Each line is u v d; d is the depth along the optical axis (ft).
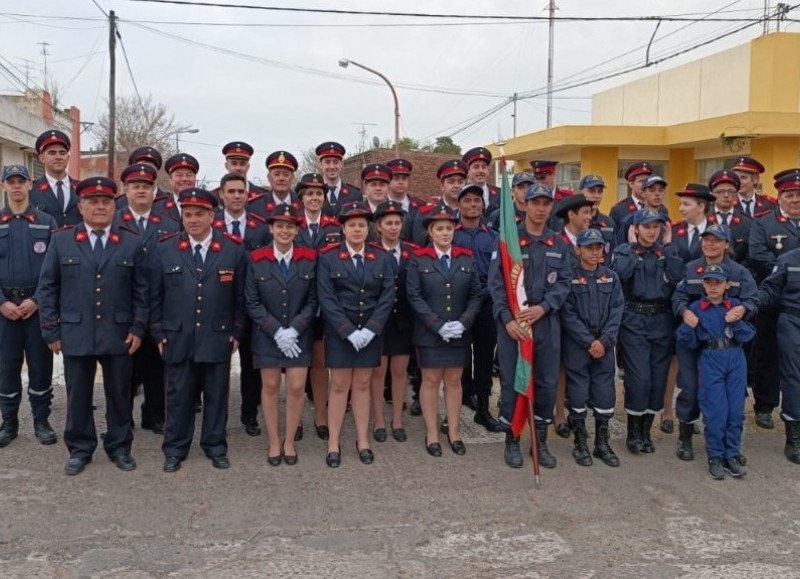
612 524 14.71
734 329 17.33
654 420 21.85
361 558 13.19
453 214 19.36
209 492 15.92
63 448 18.34
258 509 15.12
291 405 17.57
